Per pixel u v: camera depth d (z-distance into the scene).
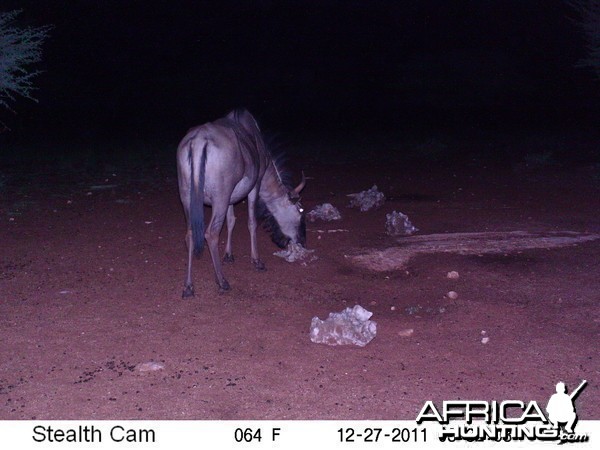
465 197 13.48
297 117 28.84
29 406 5.34
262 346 6.52
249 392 5.62
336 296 7.96
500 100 33.41
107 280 8.34
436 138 21.84
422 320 7.22
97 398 5.49
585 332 6.88
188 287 7.76
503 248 9.80
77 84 33.00
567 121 26.69
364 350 6.46
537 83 34.94
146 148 19.92
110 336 6.70
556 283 8.31
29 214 11.84
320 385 5.75
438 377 5.92
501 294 7.97
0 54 12.77
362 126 26.11
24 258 9.20
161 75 35.56
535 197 13.42
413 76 35.94
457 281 8.44
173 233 10.55
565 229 10.88
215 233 7.78
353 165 17.78
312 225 11.22
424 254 9.55
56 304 7.51
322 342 6.60
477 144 21.22
